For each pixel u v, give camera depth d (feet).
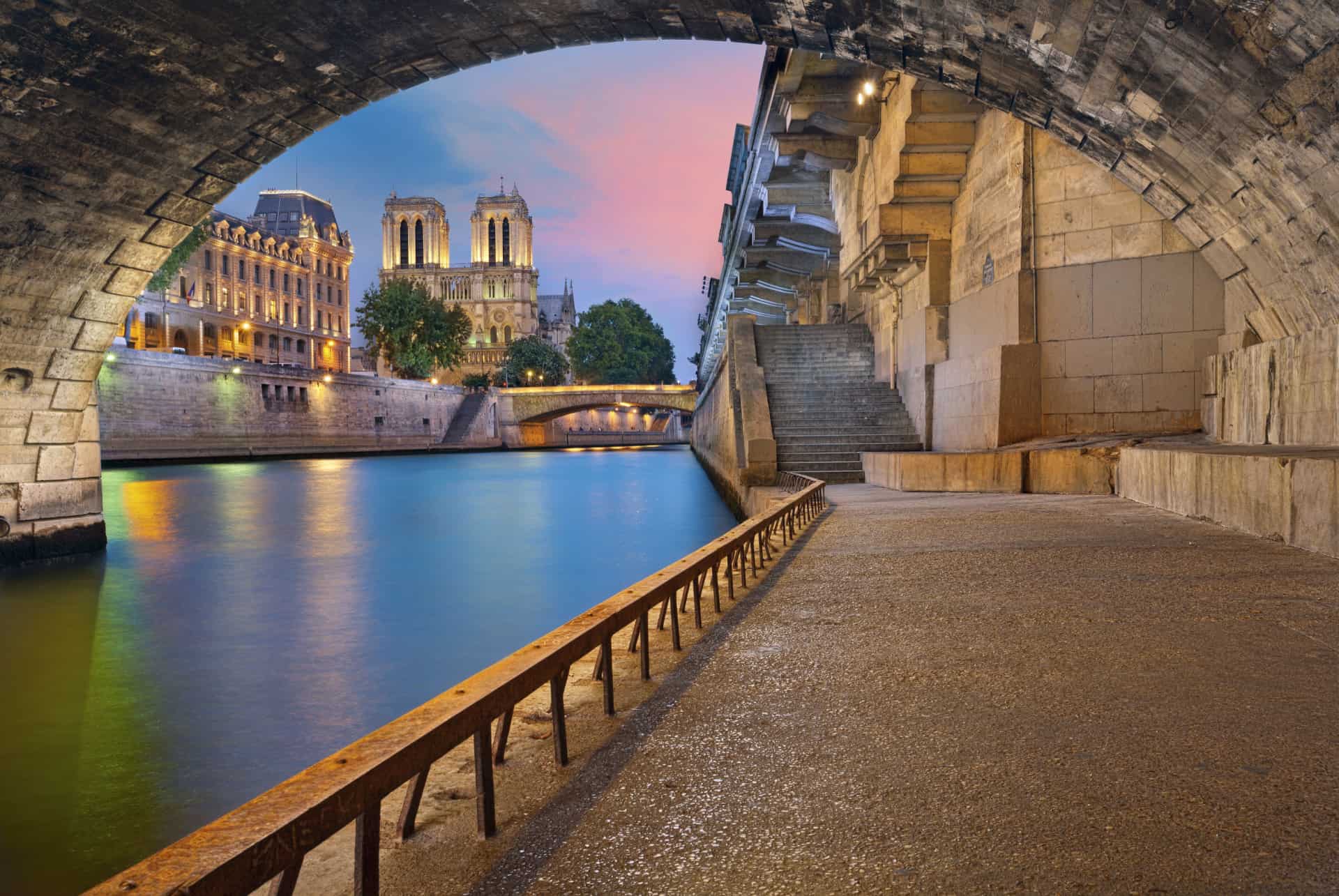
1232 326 51.31
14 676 41.04
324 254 400.06
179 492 135.54
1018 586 26.81
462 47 54.34
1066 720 14.80
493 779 12.18
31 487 66.90
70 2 44.24
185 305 303.48
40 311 60.90
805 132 86.84
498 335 557.33
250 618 53.72
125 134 54.13
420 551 82.38
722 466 123.44
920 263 79.10
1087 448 55.06
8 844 24.14
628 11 49.03
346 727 33.86
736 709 15.99
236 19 48.42
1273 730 14.05
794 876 9.78
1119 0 33.45
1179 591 25.04
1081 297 58.44
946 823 11.05
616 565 74.95
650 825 11.18
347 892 9.45
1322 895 9.11
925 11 40.50
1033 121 47.55
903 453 65.05
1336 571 27.07
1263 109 33.99
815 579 29.53
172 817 26.00
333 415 272.92
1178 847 10.23
